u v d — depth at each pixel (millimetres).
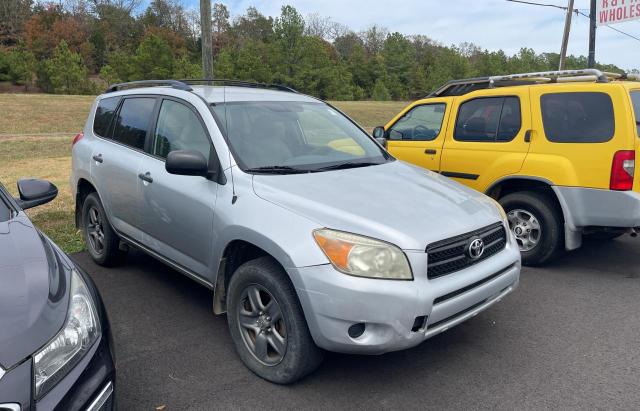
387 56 77812
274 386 3283
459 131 6238
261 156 3826
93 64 72500
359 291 2842
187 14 89750
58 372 2119
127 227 4762
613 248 6266
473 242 3254
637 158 4855
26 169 12000
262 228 3197
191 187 3828
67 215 7406
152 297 4668
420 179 3973
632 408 3066
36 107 27906
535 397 3176
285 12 61500
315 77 61562
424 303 2922
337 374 3426
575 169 5125
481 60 85438
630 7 15133
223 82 5184
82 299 2488
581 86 5199
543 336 3977
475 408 3070
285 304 3111
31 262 2510
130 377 3389
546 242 5410
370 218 3102
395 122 7156
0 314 2123
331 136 4441
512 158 5590
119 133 5000
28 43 66938
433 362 3584
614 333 4031
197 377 3393
